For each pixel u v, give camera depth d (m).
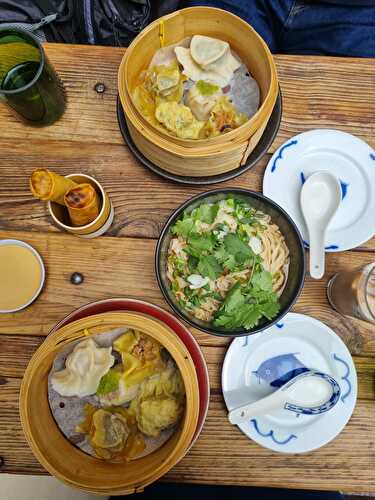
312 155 1.13
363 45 1.53
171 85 1.03
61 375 0.97
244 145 0.97
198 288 1.04
